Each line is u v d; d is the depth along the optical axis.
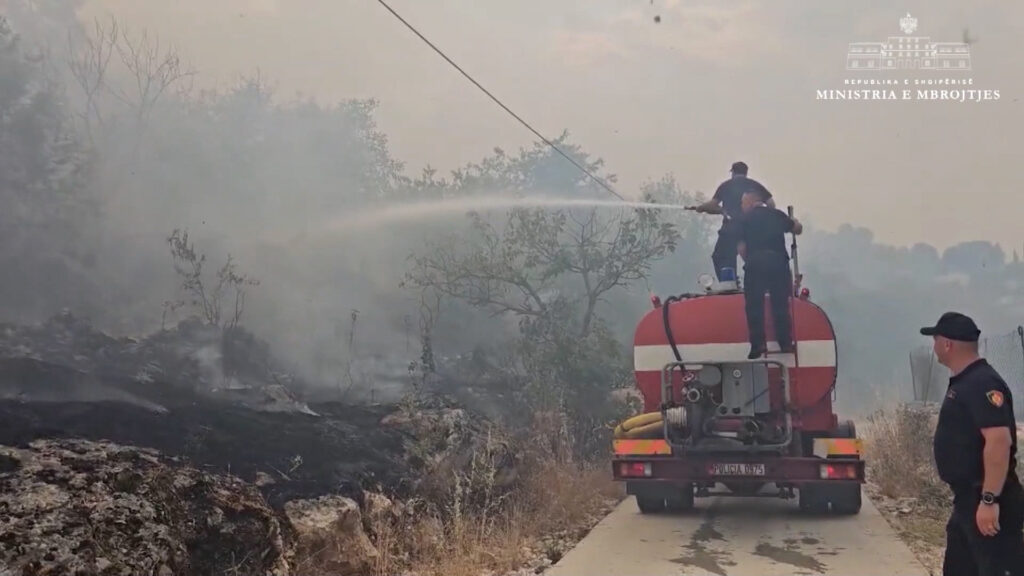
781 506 10.05
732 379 8.88
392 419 8.77
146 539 4.52
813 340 8.82
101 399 7.10
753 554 7.43
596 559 7.26
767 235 8.80
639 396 12.34
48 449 5.08
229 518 5.26
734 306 9.06
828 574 6.70
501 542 7.38
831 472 8.59
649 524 8.95
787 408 8.62
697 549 7.66
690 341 9.12
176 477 5.26
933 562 7.15
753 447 8.73
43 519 4.26
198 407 7.57
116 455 5.15
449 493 7.71
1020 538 4.46
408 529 6.86
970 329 4.71
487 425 9.48
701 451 8.88
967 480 4.57
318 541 5.79
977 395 4.53
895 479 10.82
